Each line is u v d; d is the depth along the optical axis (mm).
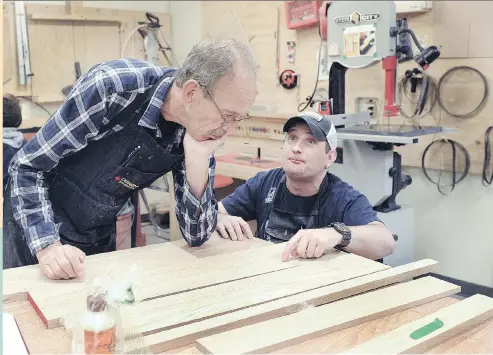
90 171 1506
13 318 1060
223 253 1454
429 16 3094
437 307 1139
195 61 1257
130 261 1355
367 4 2574
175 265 1331
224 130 1350
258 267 1328
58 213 1567
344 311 1082
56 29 4113
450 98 3062
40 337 990
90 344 910
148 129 1413
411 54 2650
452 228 3186
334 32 2709
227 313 1073
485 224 3047
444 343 1001
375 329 1041
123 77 1344
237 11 4160
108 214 1585
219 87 1228
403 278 1298
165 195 4059
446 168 3131
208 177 1468
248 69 1235
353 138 2475
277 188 1896
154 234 3926
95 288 969
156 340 948
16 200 1373
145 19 4547
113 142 1448
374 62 2615
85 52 4277
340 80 2768
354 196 1799
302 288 1202
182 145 1493
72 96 1342
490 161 2967
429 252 3305
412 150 3250
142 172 1503
